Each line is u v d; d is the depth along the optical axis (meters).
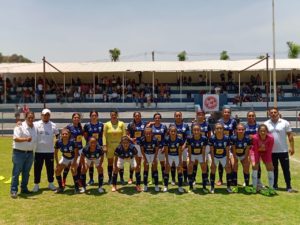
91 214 7.98
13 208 8.45
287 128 9.94
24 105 32.22
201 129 10.61
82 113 32.09
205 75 39.22
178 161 9.98
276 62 36.47
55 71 35.12
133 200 9.09
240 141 9.95
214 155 9.93
